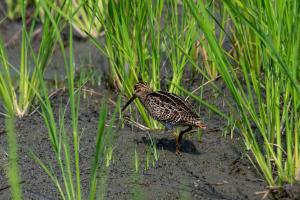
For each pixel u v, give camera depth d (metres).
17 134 11.84
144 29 12.05
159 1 11.80
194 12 8.78
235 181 10.01
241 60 9.44
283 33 9.18
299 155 9.48
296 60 8.68
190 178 10.16
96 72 15.08
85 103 13.52
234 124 11.30
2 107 13.35
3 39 17.05
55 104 13.46
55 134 9.07
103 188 9.83
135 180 10.09
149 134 11.55
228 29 14.27
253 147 9.75
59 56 16.27
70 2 12.14
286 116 9.23
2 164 10.73
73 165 10.65
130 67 12.06
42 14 17.20
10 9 17.67
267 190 9.50
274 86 9.62
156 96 11.04
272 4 9.45
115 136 11.62
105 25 11.87
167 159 10.75
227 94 13.20
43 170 10.51
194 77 13.98
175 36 12.20
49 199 9.64
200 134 11.56
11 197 9.70
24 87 12.68
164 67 14.27
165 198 9.57
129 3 11.88
